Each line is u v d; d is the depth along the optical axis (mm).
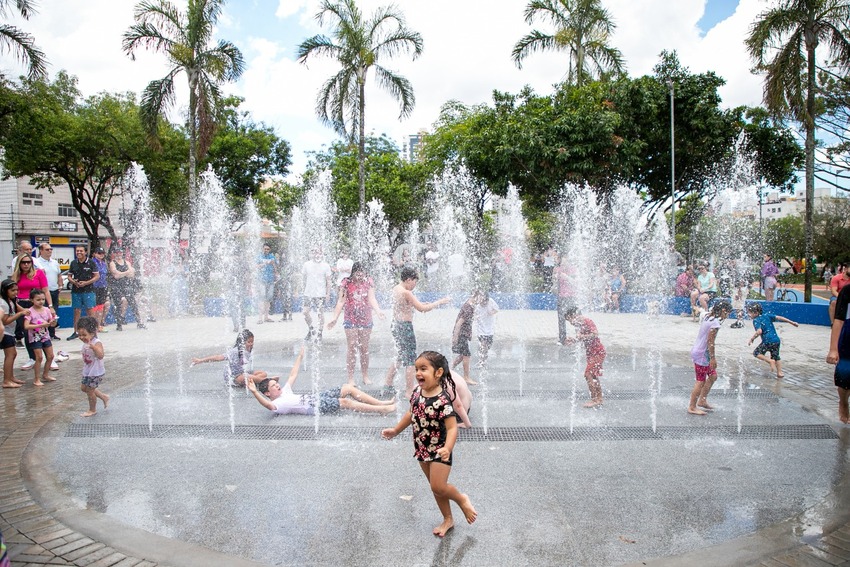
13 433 5797
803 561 3348
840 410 6055
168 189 28078
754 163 23016
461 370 8781
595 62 24172
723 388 7652
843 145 24141
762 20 16531
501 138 21734
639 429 5828
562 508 4035
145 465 4895
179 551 3479
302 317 15828
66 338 11969
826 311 13656
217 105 20953
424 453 3684
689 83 22141
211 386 7746
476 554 3426
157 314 16938
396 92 21562
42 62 16562
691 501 4148
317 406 6285
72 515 3971
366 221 29547
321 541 3588
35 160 23938
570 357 9969
